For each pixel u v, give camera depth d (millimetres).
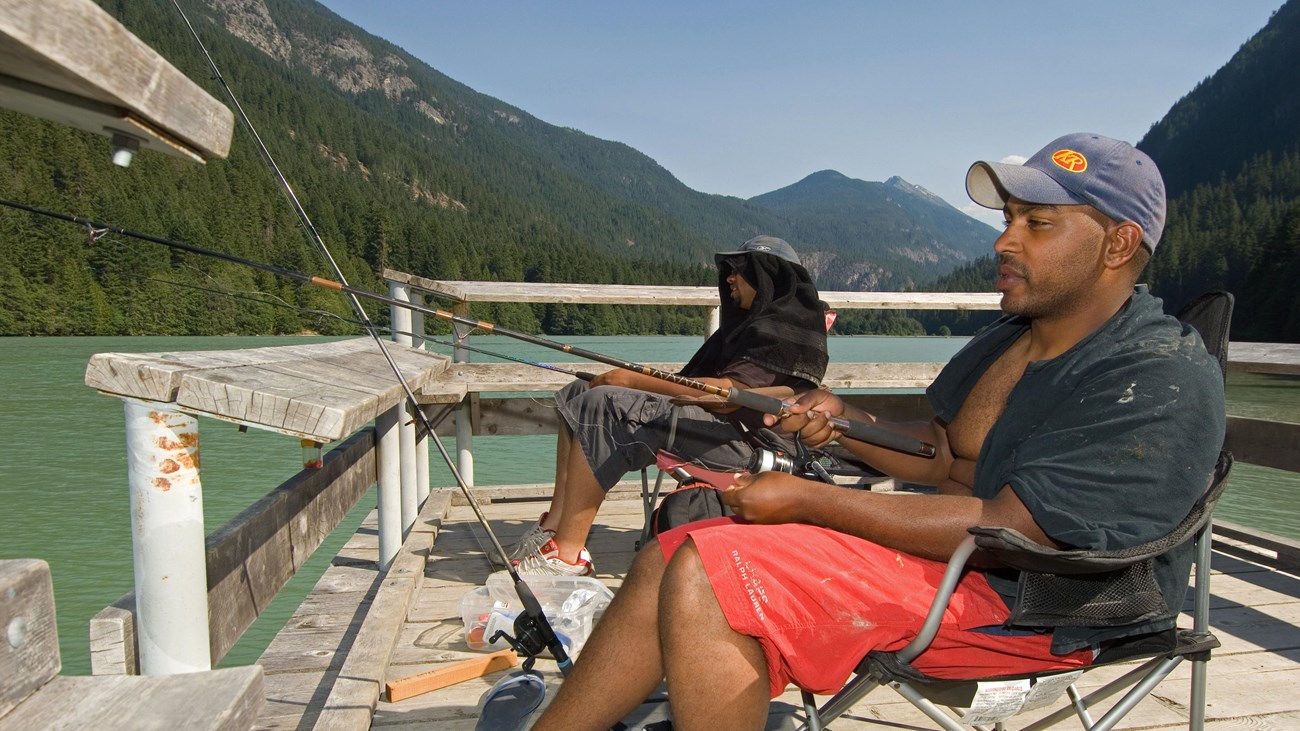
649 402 2723
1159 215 1476
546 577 2684
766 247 2797
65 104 757
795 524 1438
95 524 10672
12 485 12859
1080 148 1481
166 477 1377
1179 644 1436
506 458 14312
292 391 1424
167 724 745
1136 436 1301
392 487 3334
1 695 732
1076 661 1443
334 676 2414
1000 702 1429
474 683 2318
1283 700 2273
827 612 1351
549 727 1416
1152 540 1288
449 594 3020
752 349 2662
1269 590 3170
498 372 4180
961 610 1396
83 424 19219
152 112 748
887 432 1802
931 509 1366
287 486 2148
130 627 1417
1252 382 34969
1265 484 11820
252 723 833
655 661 1406
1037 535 1339
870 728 2074
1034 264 1484
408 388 1931
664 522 2529
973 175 1561
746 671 1356
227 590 1649
